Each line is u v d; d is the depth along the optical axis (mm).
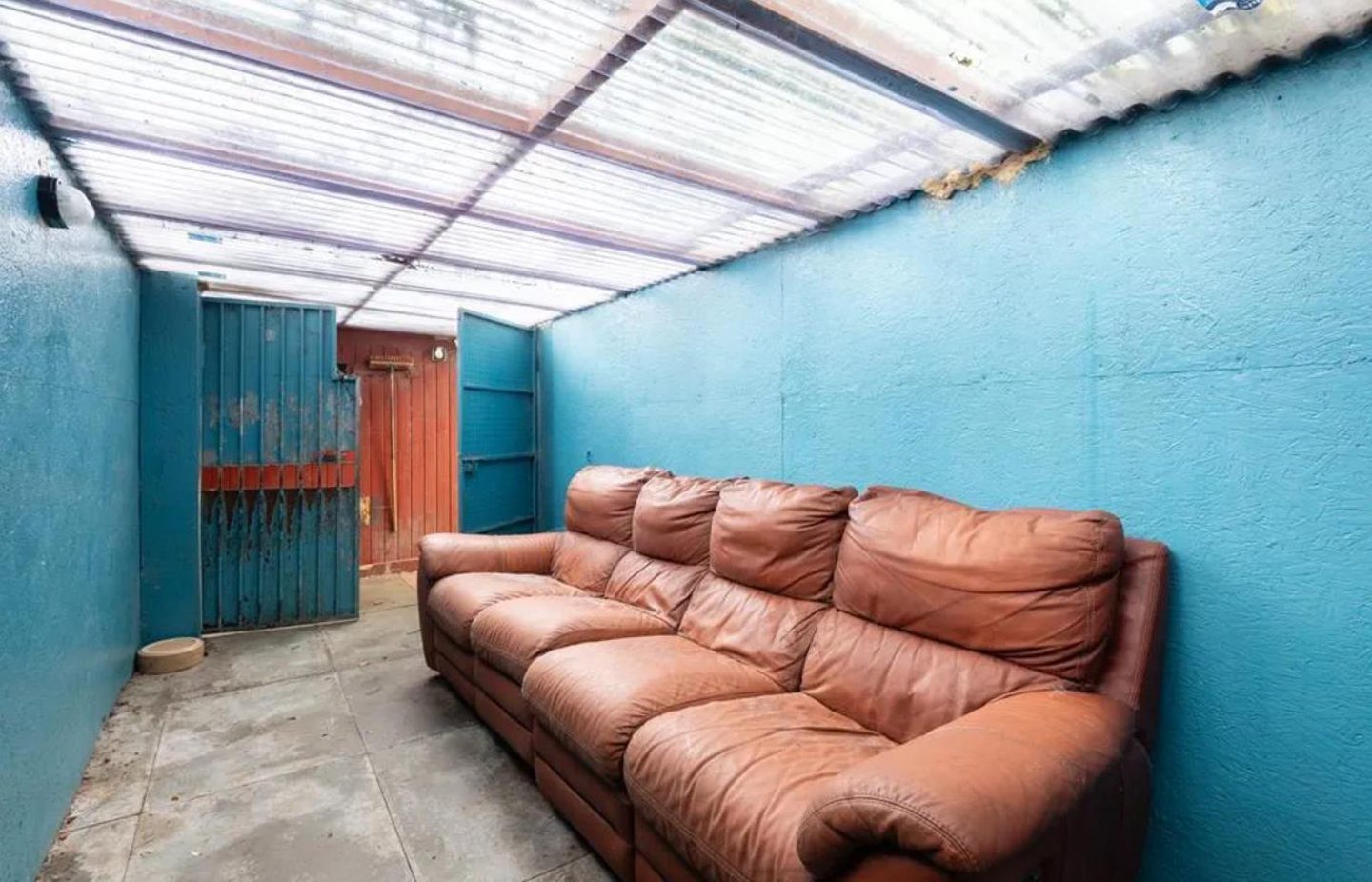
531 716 2084
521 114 1730
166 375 3383
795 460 2645
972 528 1666
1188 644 1509
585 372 4195
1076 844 1071
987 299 1938
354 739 2432
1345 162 1281
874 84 1489
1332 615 1310
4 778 1447
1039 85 1479
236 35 1376
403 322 5055
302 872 1695
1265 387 1394
